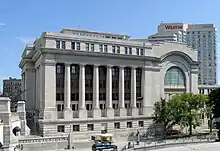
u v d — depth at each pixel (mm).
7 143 62656
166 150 72125
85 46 91250
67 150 74188
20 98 137625
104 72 95375
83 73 90562
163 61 105438
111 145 73375
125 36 111250
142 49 101312
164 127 97875
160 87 104312
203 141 85125
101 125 91688
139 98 100062
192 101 93062
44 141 73375
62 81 88750
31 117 101188
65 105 87875
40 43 92750
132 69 98938
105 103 94750
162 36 199625
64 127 86062
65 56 88062
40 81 89562
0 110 62781
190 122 93250
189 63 111000
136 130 96812
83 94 90250
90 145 79250
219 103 89812
